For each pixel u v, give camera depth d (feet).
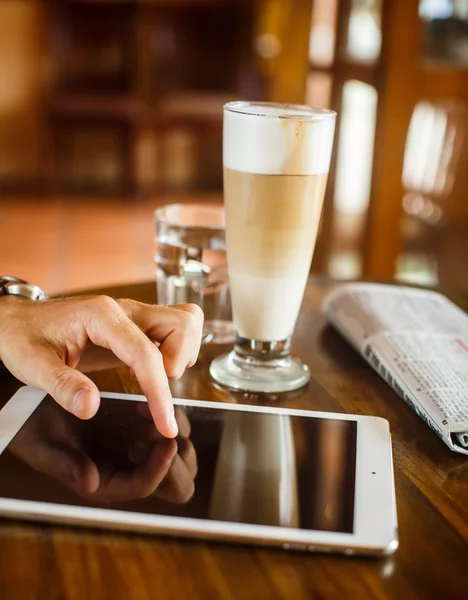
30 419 1.89
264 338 2.23
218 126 12.73
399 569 1.41
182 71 12.97
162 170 13.98
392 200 6.85
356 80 6.61
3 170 13.25
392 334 2.45
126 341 1.85
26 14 12.52
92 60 12.62
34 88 12.94
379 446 1.85
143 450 1.76
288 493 1.60
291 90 7.40
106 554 1.41
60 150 13.46
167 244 2.60
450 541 1.52
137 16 12.30
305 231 2.06
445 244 7.10
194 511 1.52
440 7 6.28
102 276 9.18
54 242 10.43
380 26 6.39
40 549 1.41
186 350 2.03
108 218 11.86
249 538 1.44
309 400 2.17
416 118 6.57
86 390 1.76
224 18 12.75
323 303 2.90
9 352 1.98
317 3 6.84
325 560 1.42
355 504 1.57
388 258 7.06
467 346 2.44
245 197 2.01
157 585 1.33
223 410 2.01
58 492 1.56
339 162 6.93
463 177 6.94
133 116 12.38
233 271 2.16
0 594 1.29
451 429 1.91
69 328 1.96
